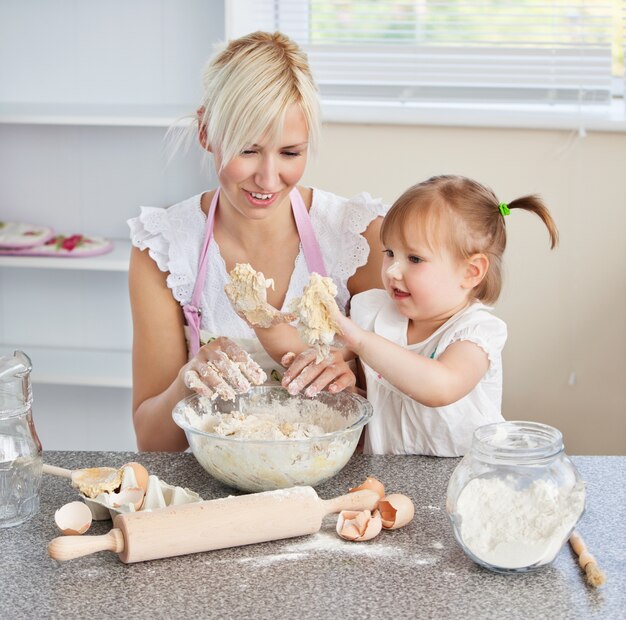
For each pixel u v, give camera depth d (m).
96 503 1.15
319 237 1.72
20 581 1.01
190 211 1.75
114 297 2.63
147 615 0.95
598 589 0.99
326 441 1.20
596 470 1.30
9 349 2.63
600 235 2.37
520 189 2.36
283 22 2.48
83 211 2.57
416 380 1.32
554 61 2.45
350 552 1.07
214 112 1.47
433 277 1.41
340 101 2.49
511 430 1.09
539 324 2.42
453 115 2.32
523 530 1.02
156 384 1.77
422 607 0.96
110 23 2.46
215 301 1.73
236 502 1.09
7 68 2.52
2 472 1.15
